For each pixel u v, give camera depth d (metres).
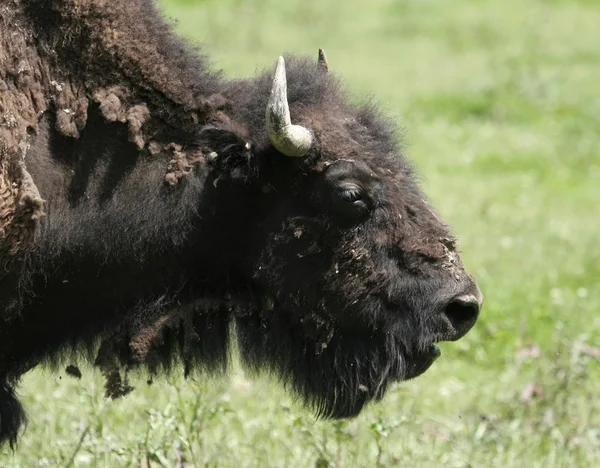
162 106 19.64
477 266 38.47
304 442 24.11
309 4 92.56
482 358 32.12
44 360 20.58
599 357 28.33
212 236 20.03
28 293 19.69
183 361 20.72
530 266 38.75
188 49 20.34
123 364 20.53
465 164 54.34
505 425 26.22
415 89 67.50
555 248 41.00
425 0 93.88
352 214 19.64
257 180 19.77
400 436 25.39
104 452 22.83
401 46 80.38
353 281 19.88
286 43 79.06
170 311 20.33
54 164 19.25
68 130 19.12
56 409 25.78
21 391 26.41
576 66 74.38
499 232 42.56
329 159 19.56
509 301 35.31
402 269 19.97
